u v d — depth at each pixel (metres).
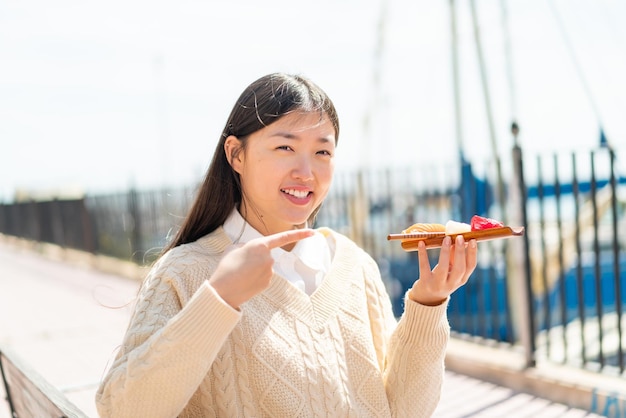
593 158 3.91
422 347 1.53
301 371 1.38
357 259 1.67
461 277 1.45
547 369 4.05
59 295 8.26
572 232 7.77
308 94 1.48
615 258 3.85
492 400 3.86
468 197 5.16
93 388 4.16
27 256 14.08
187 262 1.42
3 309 7.44
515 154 4.23
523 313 4.16
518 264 4.20
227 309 1.16
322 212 6.72
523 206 4.20
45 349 5.41
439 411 3.71
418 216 5.70
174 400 1.16
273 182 1.46
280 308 1.44
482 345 4.80
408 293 1.55
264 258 1.21
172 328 1.16
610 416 3.51
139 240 10.08
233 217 1.57
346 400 1.43
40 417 1.88
